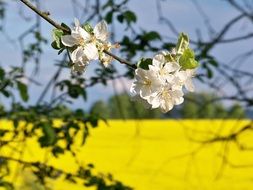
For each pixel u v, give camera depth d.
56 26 0.69
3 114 1.49
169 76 0.70
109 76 1.59
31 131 1.46
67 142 1.48
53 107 1.53
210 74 1.54
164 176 5.02
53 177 1.60
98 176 1.61
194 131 1.78
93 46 0.70
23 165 1.59
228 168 5.14
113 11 1.40
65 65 1.41
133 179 5.02
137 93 0.69
